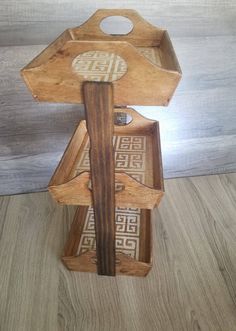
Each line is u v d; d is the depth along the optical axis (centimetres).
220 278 92
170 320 81
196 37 96
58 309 84
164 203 120
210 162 131
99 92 53
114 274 91
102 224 76
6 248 102
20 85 97
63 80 54
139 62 51
